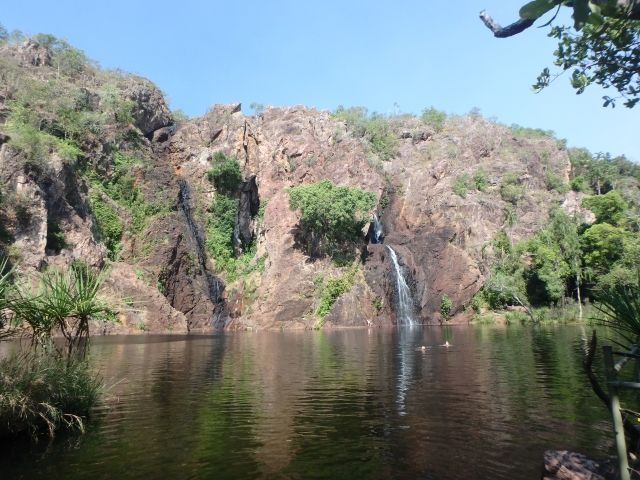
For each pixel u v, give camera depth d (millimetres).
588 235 49531
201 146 59062
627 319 5066
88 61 57875
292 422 9688
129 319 39000
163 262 45281
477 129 87000
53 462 7367
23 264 33344
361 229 54250
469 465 7148
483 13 4434
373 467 7098
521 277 57156
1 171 34875
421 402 11430
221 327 46500
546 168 86875
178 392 12883
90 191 44312
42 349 10078
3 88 43438
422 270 56750
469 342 27734
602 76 5715
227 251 54312
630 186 87000
